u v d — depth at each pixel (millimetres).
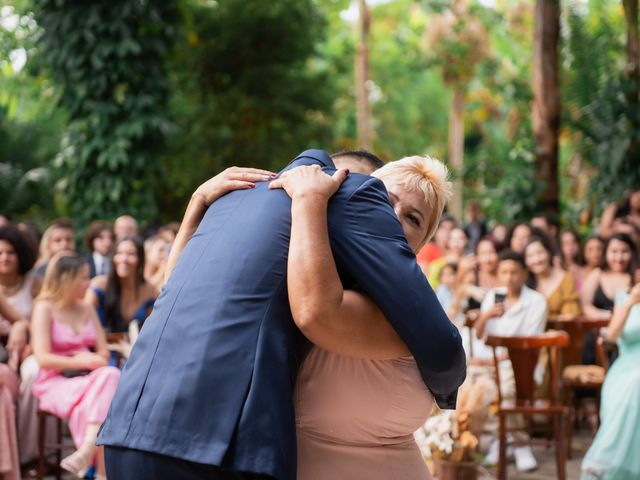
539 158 13703
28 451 6102
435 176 2557
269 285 2133
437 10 20891
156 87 11172
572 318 7402
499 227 10281
